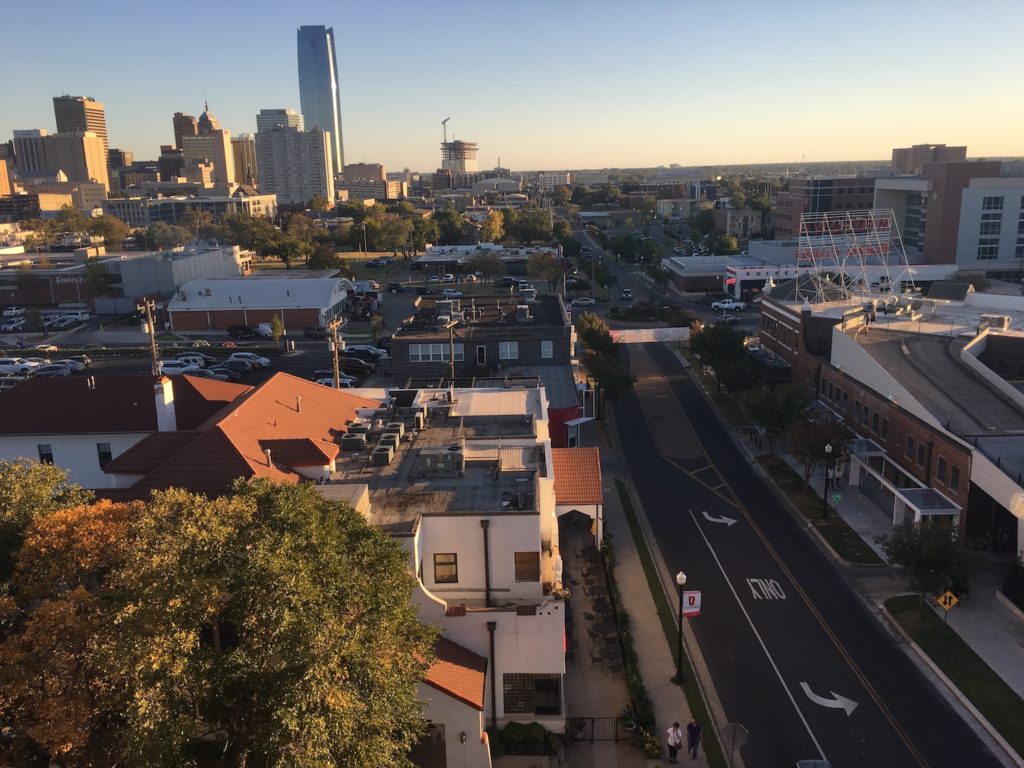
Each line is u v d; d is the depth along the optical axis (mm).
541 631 30938
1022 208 147125
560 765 29859
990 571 44188
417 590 30562
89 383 52375
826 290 91500
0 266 157375
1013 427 49688
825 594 43062
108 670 19109
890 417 56594
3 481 26266
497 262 170125
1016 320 78750
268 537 20719
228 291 122312
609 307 140000
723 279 153000
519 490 35750
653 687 34844
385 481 37219
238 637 22312
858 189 187000
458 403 49594
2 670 20578
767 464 63094
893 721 32625
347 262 199625
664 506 55688
